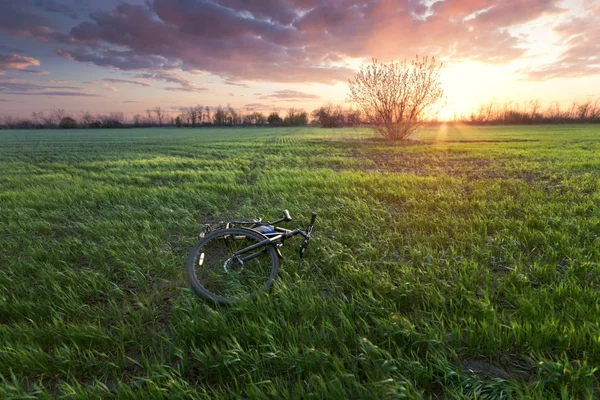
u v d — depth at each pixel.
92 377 2.36
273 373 2.30
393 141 26.95
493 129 53.62
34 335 2.68
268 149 22.59
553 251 3.98
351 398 2.05
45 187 9.23
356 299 3.10
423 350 2.49
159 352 2.61
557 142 24.84
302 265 3.93
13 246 4.86
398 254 4.37
